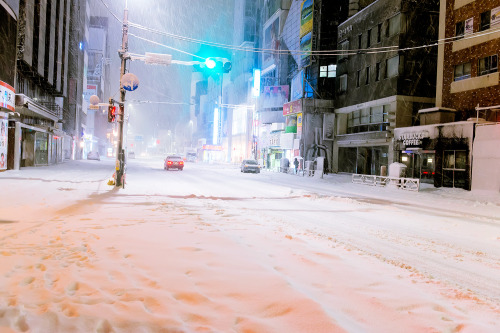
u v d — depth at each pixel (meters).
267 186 23.22
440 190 23.03
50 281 4.29
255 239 7.30
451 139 23.78
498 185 20.11
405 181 25.34
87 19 63.75
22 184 17.17
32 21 30.03
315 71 42.91
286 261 5.64
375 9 35.00
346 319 3.57
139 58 16.86
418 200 18.45
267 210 12.55
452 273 5.81
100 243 6.39
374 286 4.63
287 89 54.12
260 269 5.09
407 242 8.18
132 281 4.41
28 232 7.16
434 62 32.16
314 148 42.09
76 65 54.25
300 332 3.24
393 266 5.88
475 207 16.08
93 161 56.91
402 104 31.59
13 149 26.47
